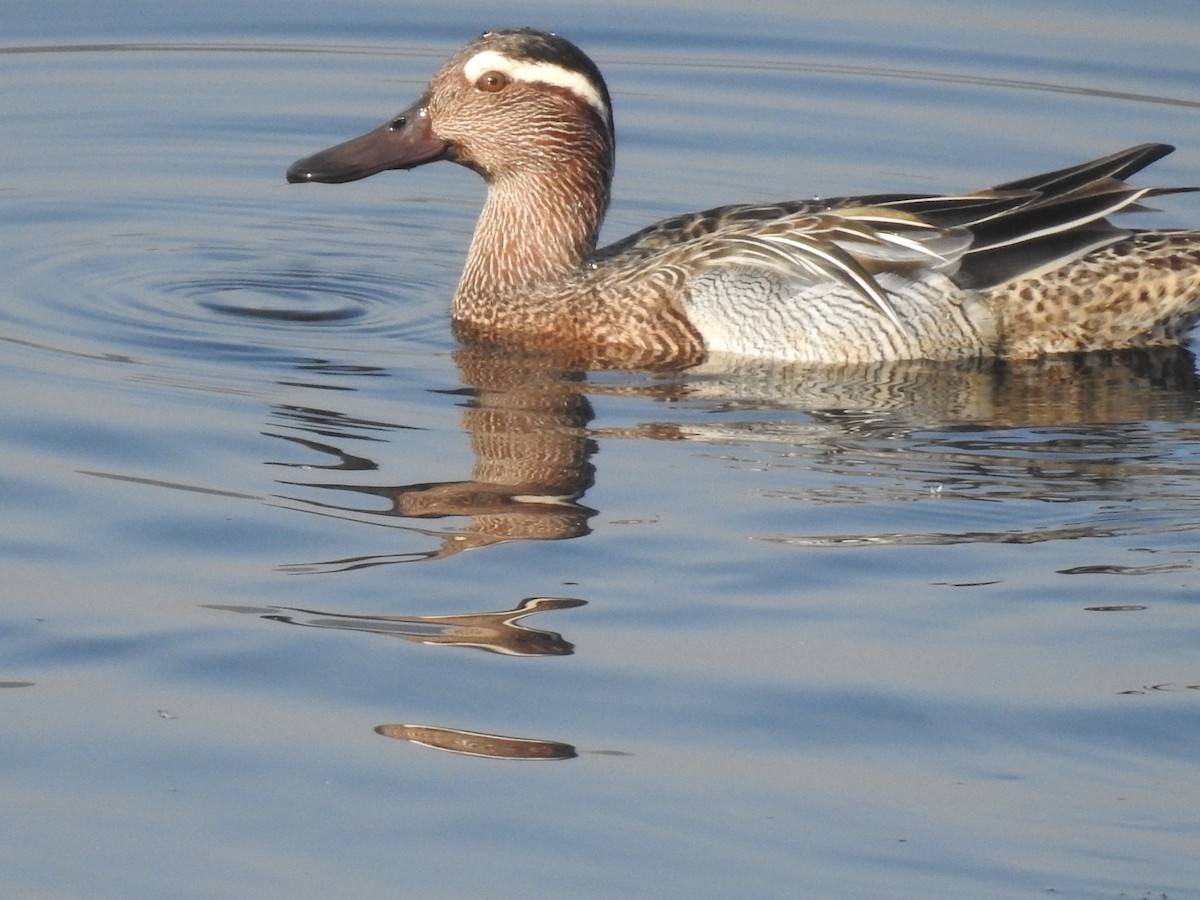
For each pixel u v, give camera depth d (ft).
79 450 40.73
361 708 30.94
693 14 79.25
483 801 28.53
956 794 28.86
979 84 71.82
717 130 67.97
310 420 42.91
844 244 50.01
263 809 28.27
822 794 28.81
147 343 47.96
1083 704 31.19
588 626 33.65
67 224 58.39
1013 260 50.14
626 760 29.60
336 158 52.85
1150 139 66.03
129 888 26.53
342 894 26.43
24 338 47.83
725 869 27.02
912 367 49.08
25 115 67.67
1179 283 50.49
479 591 34.78
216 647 32.63
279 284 54.19
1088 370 49.21
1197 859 27.43
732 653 32.83
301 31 76.95
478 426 42.96
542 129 51.47
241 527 37.11
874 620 34.12
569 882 26.71
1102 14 78.74
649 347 49.62
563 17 78.48
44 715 30.53
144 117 68.03
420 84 71.56
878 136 67.26
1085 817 28.35
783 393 46.42
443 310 52.80
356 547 36.35
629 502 38.83
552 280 51.19
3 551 36.01
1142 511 39.06
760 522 38.01
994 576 35.88
